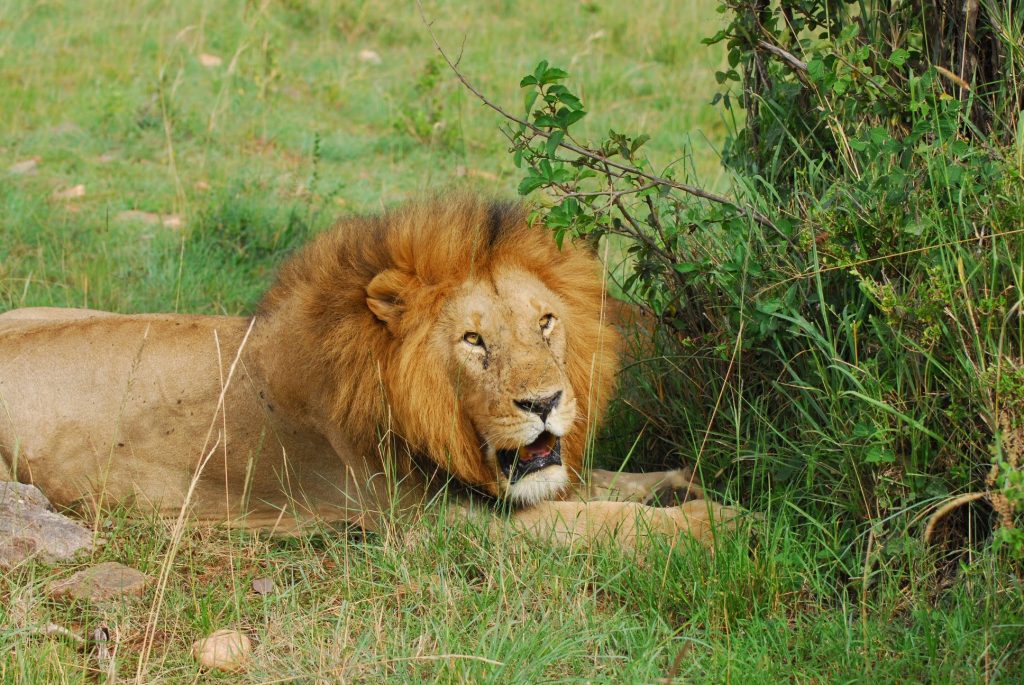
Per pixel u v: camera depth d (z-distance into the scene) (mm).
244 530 8633
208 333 8828
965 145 6758
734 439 8312
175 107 18391
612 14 23797
